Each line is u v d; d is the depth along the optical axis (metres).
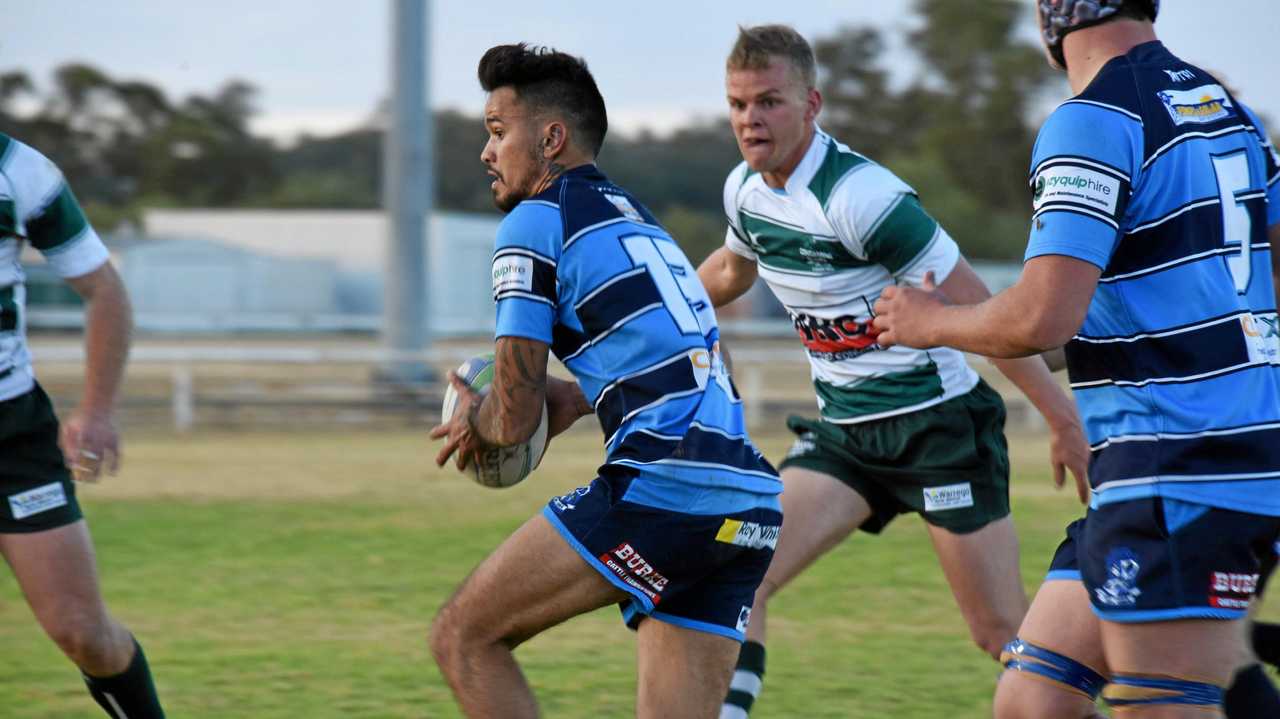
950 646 23.31
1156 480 11.46
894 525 37.06
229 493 43.78
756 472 13.60
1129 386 11.62
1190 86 11.84
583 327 13.29
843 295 18.00
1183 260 11.45
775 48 17.22
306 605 26.83
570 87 13.77
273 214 136.75
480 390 14.41
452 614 13.39
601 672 21.62
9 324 14.62
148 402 69.25
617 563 12.95
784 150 17.52
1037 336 11.24
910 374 18.02
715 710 13.59
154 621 25.31
